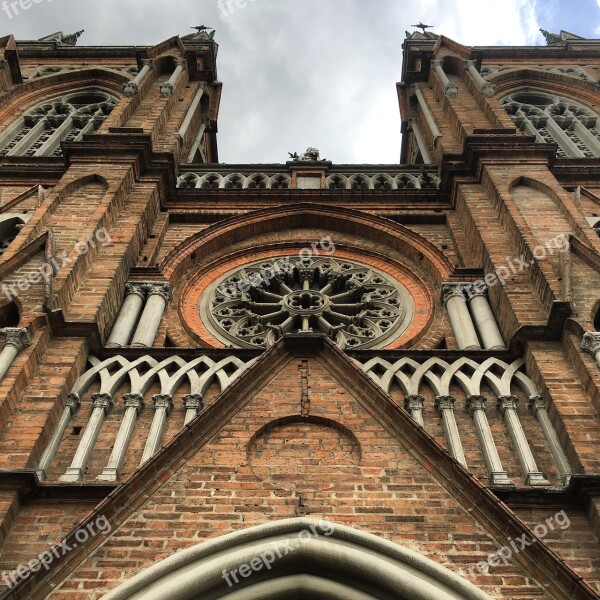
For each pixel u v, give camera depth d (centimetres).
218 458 860
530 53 3152
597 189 1892
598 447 934
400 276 1656
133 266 1520
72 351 1118
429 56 2841
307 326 1475
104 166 1759
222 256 1716
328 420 927
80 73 3014
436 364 1151
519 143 1827
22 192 1905
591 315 1160
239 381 958
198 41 3156
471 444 1005
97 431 1016
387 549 743
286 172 2077
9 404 973
